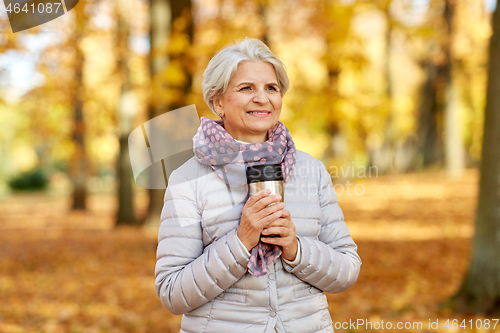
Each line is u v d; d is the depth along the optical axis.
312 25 7.28
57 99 10.28
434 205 11.27
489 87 4.13
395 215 10.34
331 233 1.70
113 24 9.30
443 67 17.80
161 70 6.01
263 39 7.12
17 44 6.33
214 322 1.51
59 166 31.14
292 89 7.86
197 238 1.55
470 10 16.28
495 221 4.18
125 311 4.68
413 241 7.73
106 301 5.08
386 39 16.34
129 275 6.29
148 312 4.61
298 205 1.59
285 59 7.92
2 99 8.43
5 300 5.24
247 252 1.43
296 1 7.30
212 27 7.01
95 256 7.70
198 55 5.97
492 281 4.19
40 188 31.05
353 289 5.16
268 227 1.44
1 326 4.30
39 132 14.02
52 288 5.78
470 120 23.22
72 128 12.90
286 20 7.59
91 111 12.46
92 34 8.82
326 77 8.42
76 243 9.27
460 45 17.34
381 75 17.67
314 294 1.60
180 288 1.47
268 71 1.59
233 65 1.55
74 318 4.53
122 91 10.20
